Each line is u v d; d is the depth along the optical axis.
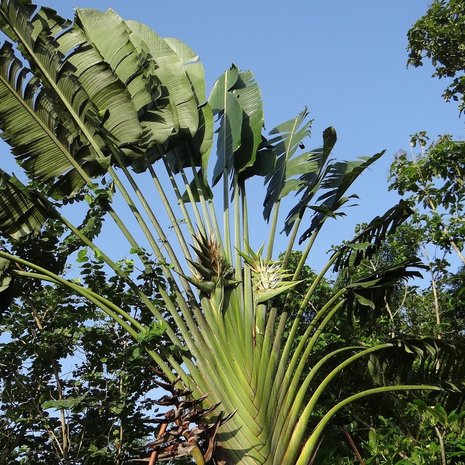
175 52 8.55
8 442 8.37
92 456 7.89
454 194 11.12
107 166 7.48
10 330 8.45
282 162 8.82
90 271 8.03
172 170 8.50
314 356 9.05
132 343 8.20
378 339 10.43
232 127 8.63
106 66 7.50
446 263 11.08
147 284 8.12
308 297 7.52
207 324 6.76
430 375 7.88
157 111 7.99
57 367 8.62
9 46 7.27
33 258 8.75
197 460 5.21
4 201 7.33
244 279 7.17
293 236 7.96
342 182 8.09
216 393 6.42
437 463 6.35
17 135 7.43
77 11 7.92
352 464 7.86
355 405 8.48
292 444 6.46
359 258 8.34
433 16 13.75
